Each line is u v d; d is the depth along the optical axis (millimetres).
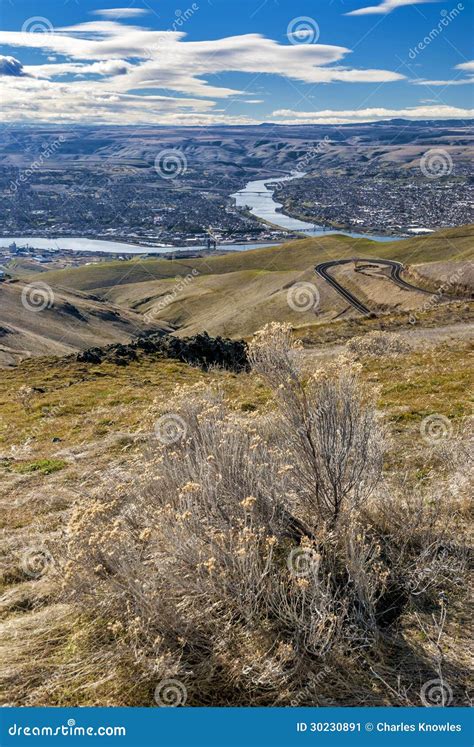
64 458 9703
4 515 7375
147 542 4453
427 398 10961
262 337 5102
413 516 4934
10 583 5375
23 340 96125
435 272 95062
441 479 6520
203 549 4008
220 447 4871
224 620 3744
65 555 4473
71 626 4125
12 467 9664
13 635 4121
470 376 12828
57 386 19484
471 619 3881
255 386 14844
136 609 3701
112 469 8500
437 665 3479
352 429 4867
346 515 4656
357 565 4023
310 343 31266
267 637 3631
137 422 11711
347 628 3666
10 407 16578
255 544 4004
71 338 111312
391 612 4043
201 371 21422
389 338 22562
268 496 4566
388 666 3514
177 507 4836
